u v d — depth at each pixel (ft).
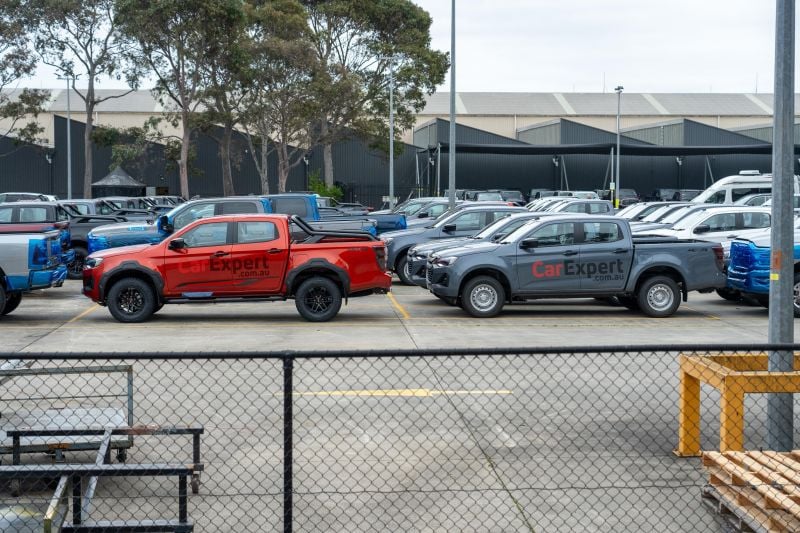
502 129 293.64
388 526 23.56
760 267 61.82
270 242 59.72
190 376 40.81
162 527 20.90
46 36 195.52
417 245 78.07
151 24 180.14
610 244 62.49
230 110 195.11
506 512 24.53
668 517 24.18
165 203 167.94
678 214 93.56
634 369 42.68
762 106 304.50
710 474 25.09
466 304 62.34
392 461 28.22
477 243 66.23
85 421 28.04
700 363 28.45
